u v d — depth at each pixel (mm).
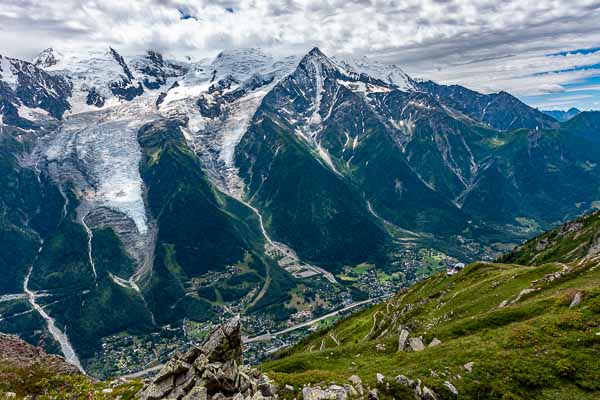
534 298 68500
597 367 38094
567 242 161750
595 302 47438
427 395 37938
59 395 47656
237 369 40688
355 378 42094
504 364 40688
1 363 53438
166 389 38688
